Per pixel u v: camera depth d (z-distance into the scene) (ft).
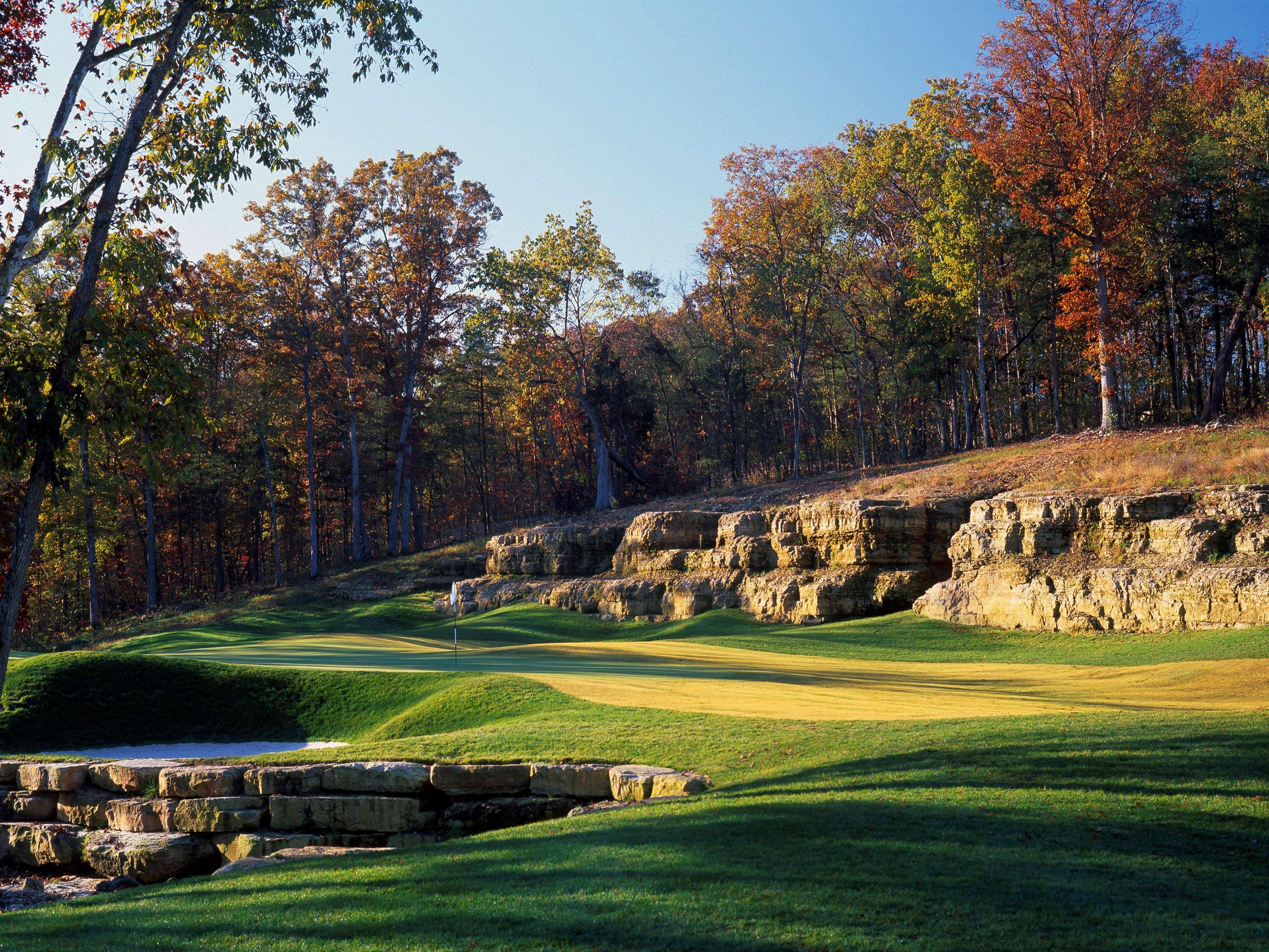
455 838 47.42
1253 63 175.11
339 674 79.30
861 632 112.68
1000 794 32.12
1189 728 39.81
